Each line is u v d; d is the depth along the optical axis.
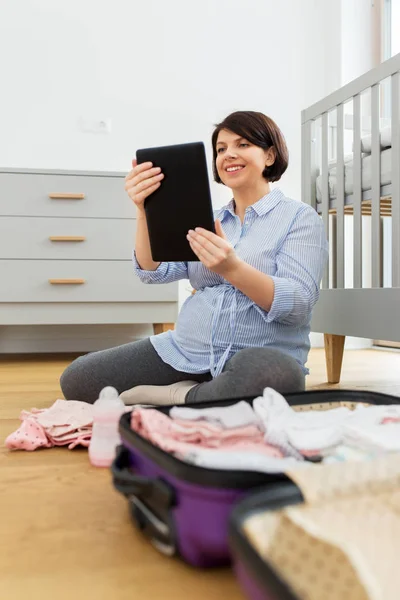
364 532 0.48
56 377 2.07
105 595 0.55
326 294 1.90
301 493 0.50
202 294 1.32
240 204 1.35
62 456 1.04
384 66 1.62
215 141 1.34
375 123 1.68
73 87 2.88
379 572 0.45
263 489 0.52
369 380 2.00
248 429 0.76
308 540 0.45
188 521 0.57
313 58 3.12
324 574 0.44
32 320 2.49
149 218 1.11
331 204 2.02
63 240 2.49
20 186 2.45
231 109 3.05
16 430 1.18
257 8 3.06
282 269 1.22
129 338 2.99
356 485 0.51
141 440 0.66
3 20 2.80
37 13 2.82
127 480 0.62
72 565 0.61
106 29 2.90
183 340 1.31
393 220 1.60
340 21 3.05
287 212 1.29
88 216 2.51
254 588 0.42
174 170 1.06
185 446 0.64
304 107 3.12
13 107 2.82
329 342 1.92
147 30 2.95
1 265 2.45
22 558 0.63
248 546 0.42
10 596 0.55
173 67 2.98
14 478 0.91
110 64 2.91
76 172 2.48
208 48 3.01
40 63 2.84
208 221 1.06
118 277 2.53
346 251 3.12
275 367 1.09
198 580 0.58
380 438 0.68
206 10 3.00
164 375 1.32
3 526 0.72
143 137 2.96
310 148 2.07
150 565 0.61
